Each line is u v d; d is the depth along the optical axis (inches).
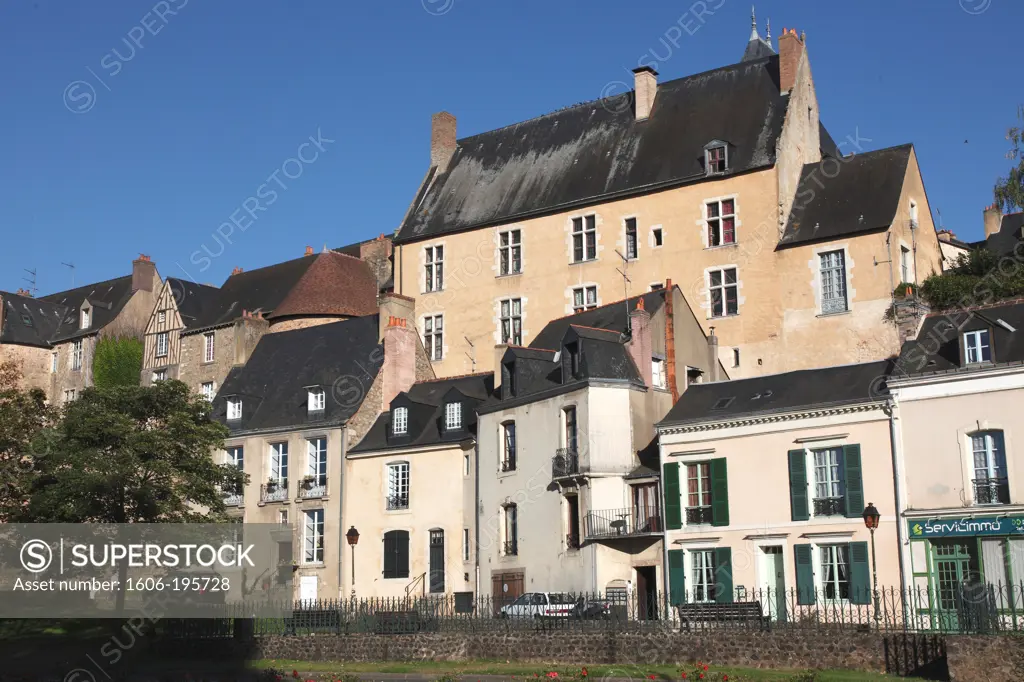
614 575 1237.1
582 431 1277.1
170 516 1341.0
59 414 1434.5
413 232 1927.9
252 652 1131.9
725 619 995.3
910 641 843.4
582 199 1742.1
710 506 1186.6
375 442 1546.5
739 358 1566.2
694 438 1208.2
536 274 1775.3
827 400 1135.6
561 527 1285.7
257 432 1641.2
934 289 1462.8
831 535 1103.6
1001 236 1732.3
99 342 2268.7
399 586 1466.5
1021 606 978.1
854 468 1104.2
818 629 885.8
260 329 1915.6
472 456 1440.7
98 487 1273.4
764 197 1584.6
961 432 1051.3
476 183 1940.2
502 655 1013.2
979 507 1027.3
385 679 930.1
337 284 1994.3
